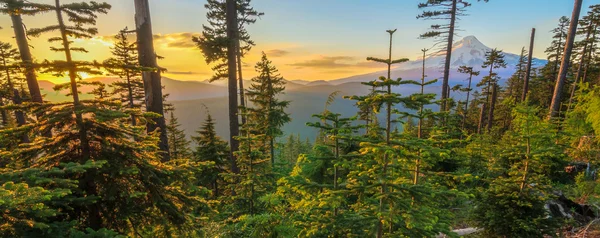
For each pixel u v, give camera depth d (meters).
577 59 26.23
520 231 5.09
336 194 3.83
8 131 3.42
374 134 4.30
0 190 2.31
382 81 3.29
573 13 14.70
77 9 3.61
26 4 3.43
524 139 5.52
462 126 25.61
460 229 7.54
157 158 4.57
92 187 3.83
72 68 3.62
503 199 5.25
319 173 6.63
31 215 2.81
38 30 3.49
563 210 7.41
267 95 15.25
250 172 7.84
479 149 10.82
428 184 4.20
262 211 7.55
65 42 3.64
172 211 4.25
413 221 3.28
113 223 4.12
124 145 4.10
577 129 10.91
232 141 14.27
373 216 3.92
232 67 13.91
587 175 9.70
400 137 4.21
